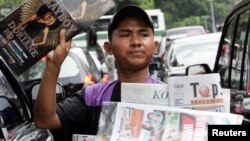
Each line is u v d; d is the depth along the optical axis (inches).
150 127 120.9
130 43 131.9
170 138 119.1
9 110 166.1
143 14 131.3
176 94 124.3
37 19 122.9
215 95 123.0
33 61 123.6
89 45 1042.7
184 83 124.1
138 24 131.9
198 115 120.2
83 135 128.4
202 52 498.6
